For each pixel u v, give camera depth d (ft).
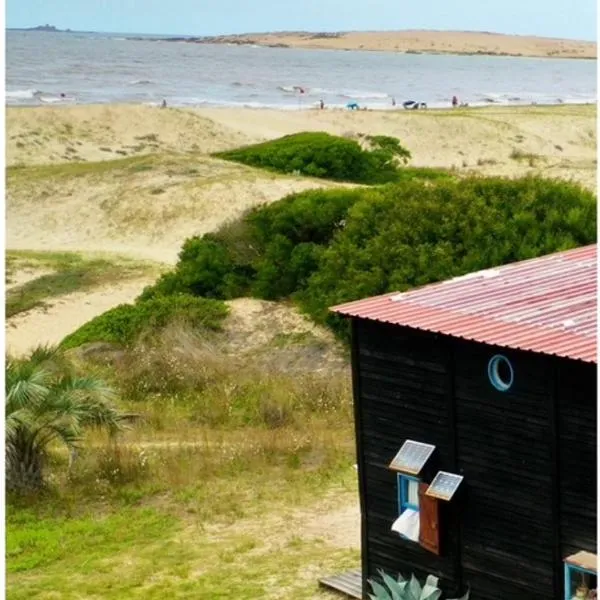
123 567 53.42
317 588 49.90
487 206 96.07
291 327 98.43
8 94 440.04
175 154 194.08
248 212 115.24
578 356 38.32
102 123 252.83
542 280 49.21
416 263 93.71
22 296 127.13
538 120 299.38
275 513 59.57
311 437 70.03
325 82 607.78
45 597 50.21
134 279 134.21
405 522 44.65
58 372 76.07
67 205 169.48
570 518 40.19
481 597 43.19
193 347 92.79
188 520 59.16
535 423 40.78
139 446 69.87
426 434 44.29
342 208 107.14
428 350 43.75
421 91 570.46
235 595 49.60
